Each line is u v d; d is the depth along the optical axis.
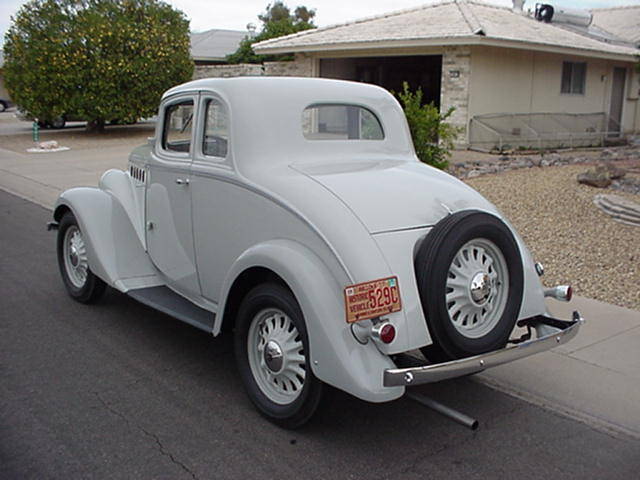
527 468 3.43
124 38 21.97
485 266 3.61
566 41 19.16
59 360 4.70
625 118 23.88
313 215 3.55
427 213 3.75
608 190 10.80
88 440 3.61
